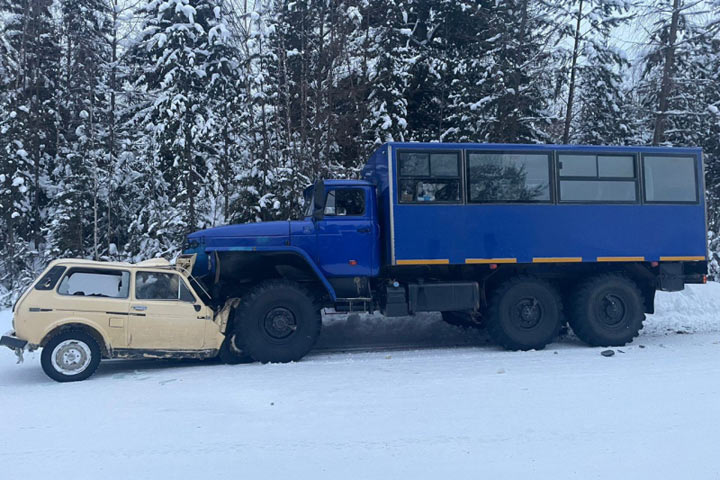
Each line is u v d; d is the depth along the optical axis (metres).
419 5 17.86
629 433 4.47
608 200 9.07
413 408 5.24
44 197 19.28
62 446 4.33
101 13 18.58
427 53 17.36
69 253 16.59
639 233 9.14
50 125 19.22
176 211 15.36
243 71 15.95
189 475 3.75
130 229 17.09
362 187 8.66
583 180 9.02
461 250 8.55
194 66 16.16
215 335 7.75
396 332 10.91
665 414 4.95
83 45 17.11
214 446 4.29
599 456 4.01
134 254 17.08
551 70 16.14
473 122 16.08
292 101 16.70
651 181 9.27
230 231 8.16
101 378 7.13
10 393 6.29
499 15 16.56
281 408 5.31
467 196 8.62
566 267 9.30
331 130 15.84
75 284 7.21
